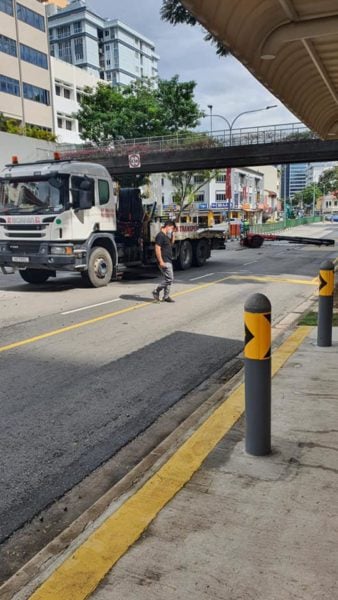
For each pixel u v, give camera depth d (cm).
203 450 379
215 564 253
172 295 1219
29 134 4591
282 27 717
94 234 1319
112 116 4278
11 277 1655
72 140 7056
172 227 1106
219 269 1845
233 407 465
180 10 1470
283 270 1795
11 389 560
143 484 335
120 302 1120
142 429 459
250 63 768
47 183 1222
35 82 5709
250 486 327
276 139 3544
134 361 665
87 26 10769
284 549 262
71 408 507
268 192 11050
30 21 5584
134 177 4616
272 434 404
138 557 261
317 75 973
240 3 600
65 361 665
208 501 311
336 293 1086
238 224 4216
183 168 3997
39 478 374
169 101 4294
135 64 12094
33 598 236
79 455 410
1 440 436
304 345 677
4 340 777
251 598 228
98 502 327
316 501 307
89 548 270
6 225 1262
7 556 287
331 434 402
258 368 357
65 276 1628
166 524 289
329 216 11262
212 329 848
